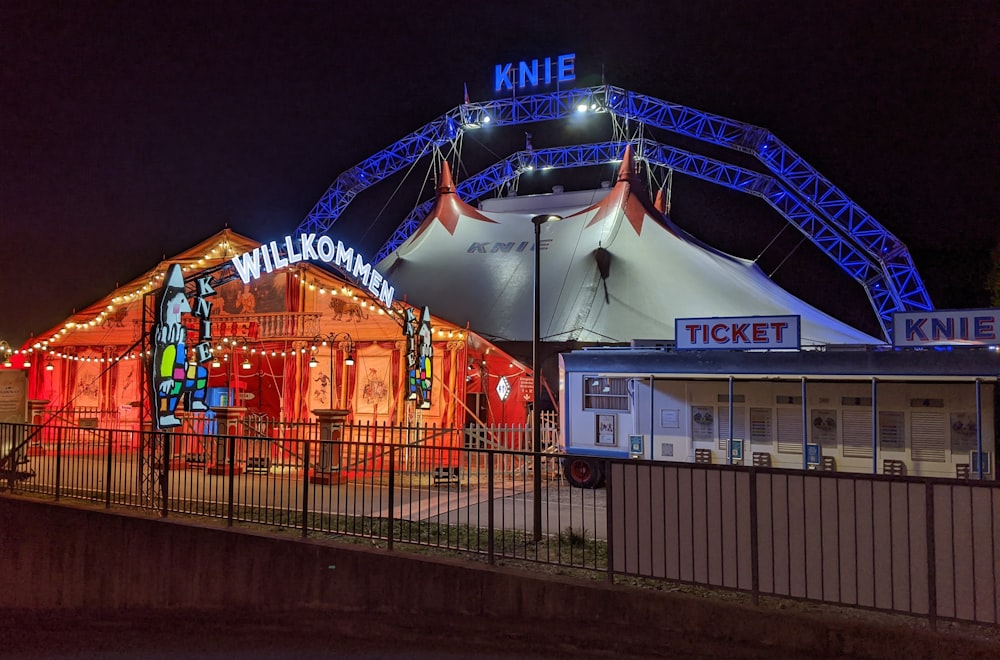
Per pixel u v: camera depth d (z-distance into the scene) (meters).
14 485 12.93
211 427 19.39
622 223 29.75
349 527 10.41
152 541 10.28
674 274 28.41
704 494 7.53
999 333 12.18
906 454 12.65
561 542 9.60
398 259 33.00
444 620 8.12
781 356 13.75
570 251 29.36
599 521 11.20
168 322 12.52
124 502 11.63
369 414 19.41
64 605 10.97
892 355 12.80
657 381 15.09
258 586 9.34
